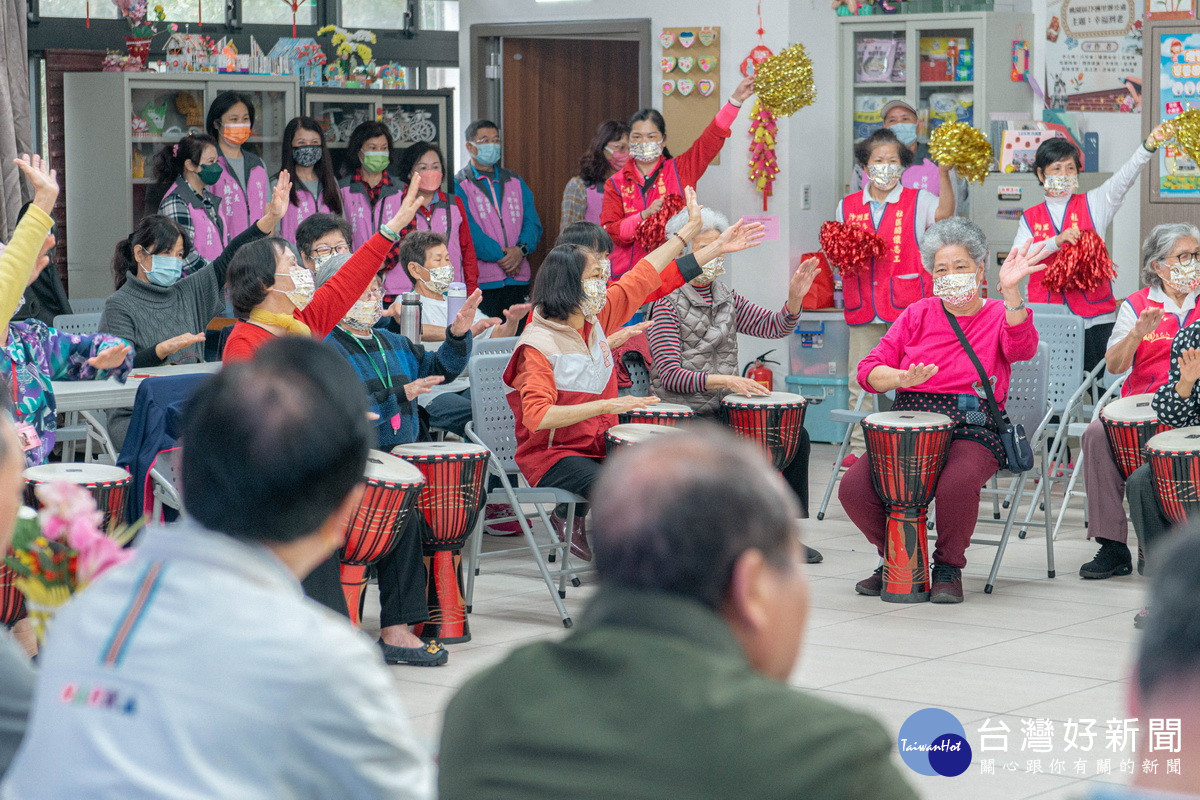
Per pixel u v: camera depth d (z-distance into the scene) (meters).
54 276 7.36
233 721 1.52
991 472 5.58
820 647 4.95
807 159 9.48
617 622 1.52
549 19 10.02
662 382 6.05
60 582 2.16
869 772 1.41
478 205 9.35
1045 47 9.49
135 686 1.55
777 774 1.39
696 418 5.73
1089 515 5.86
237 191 8.48
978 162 8.13
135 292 6.13
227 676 1.54
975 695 4.38
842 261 8.60
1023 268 5.57
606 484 1.57
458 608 5.11
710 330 6.18
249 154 8.66
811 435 9.34
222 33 9.59
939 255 5.61
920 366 5.47
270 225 5.97
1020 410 6.05
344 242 5.38
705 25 9.42
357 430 1.75
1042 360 6.03
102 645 1.59
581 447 5.39
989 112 9.27
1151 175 7.98
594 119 10.57
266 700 1.53
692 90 9.52
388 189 8.91
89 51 9.02
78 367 4.63
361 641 1.63
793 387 9.38
